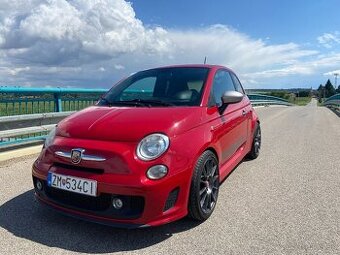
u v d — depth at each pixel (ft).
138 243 9.79
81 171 9.70
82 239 10.00
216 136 11.96
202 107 11.95
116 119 10.63
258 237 10.11
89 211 9.68
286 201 13.10
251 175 16.74
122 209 9.35
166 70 14.64
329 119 47.19
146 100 12.70
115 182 9.14
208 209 11.37
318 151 22.61
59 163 10.19
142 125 10.04
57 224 10.95
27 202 12.79
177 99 12.48
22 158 19.47
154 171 9.25
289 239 9.97
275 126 37.27
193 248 9.49
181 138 10.12
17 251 9.27
